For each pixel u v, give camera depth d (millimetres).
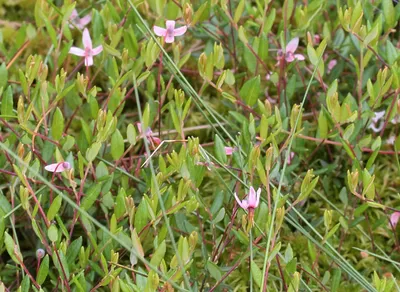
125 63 491
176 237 503
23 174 447
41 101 469
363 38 488
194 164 448
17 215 501
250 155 439
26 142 471
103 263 433
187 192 468
